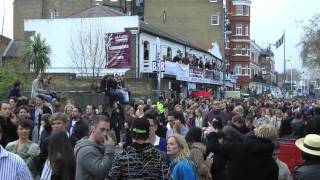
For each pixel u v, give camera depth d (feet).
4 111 36.91
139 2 251.39
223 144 24.77
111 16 150.30
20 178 16.85
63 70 155.12
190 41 236.63
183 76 148.15
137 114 51.44
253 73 345.31
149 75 145.69
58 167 23.82
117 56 147.13
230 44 308.60
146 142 21.74
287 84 412.16
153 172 21.31
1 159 16.63
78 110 42.45
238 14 310.65
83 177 23.84
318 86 353.72
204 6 242.78
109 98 85.30
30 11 228.02
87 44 151.43
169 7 243.19
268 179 23.29
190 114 65.46
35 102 53.26
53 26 156.87
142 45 148.56
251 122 41.75
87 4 229.66
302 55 203.21
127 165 21.24
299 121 55.93
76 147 24.48
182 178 24.68
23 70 139.33
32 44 135.64
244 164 23.34
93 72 136.67
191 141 28.02
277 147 25.13
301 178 20.42
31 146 30.25
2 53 172.76
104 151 24.23
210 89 192.34
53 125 29.94
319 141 20.79
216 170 27.43
